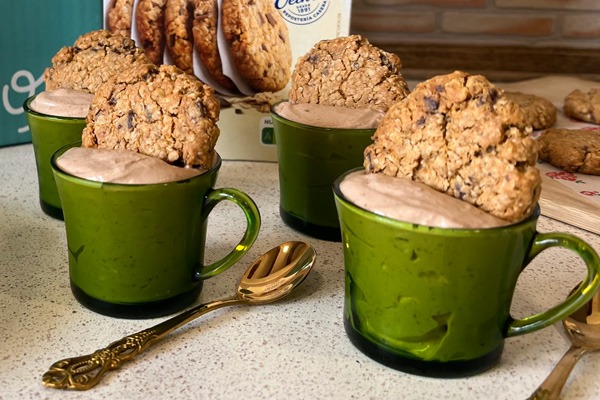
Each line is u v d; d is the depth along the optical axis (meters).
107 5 0.64
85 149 0.48
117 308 0.47
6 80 0.67
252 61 0.64
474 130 0.43
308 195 0.56
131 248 0.46
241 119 0.66
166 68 0.48
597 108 0.79
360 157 0.54
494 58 0.95
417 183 0.44
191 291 0.49
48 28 0.67
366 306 0.45
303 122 0.54
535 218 0.43
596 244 0.57
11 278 0.50
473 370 0.44
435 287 0.42
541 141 0.70
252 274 0.50
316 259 0.54
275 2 0.64
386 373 0.45
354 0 0.93
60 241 0.55
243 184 0.64
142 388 0.43
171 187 0.45
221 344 0.46
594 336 0.47
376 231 0.42
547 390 0.43
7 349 0.45
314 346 0.46
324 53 0.58
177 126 0.47
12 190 0.61
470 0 0.93
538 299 0.51
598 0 0.93
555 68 0.95
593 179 0.67
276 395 0.43
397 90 0.56
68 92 0.56
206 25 0.63
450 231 0.41
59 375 0.43
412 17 0.94
